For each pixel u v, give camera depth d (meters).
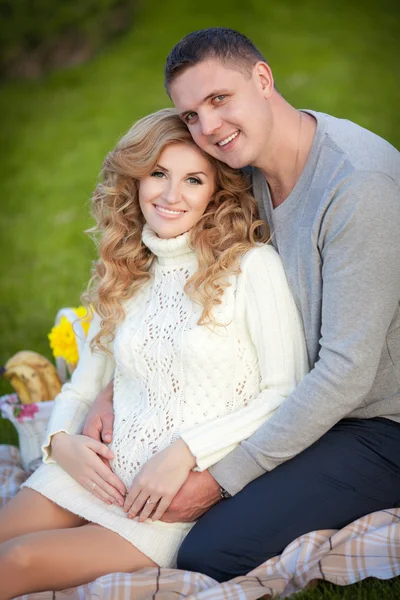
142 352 2.59
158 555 2.38
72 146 8.89
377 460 2.38
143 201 2.63
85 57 11.01
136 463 2.48
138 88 9.77
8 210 7.85
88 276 6.19
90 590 2.19
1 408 3.19
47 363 3.35
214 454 2.37
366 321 2.25
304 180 2.43
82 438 2.59
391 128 7.75
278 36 9.86
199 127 2.45
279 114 2.46
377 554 2.25
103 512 2.44
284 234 2.49
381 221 2.24
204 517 2.38
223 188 2.63
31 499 2.55
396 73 8.80
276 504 2.33
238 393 2.50
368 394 2.42
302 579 2.24
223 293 2.50
